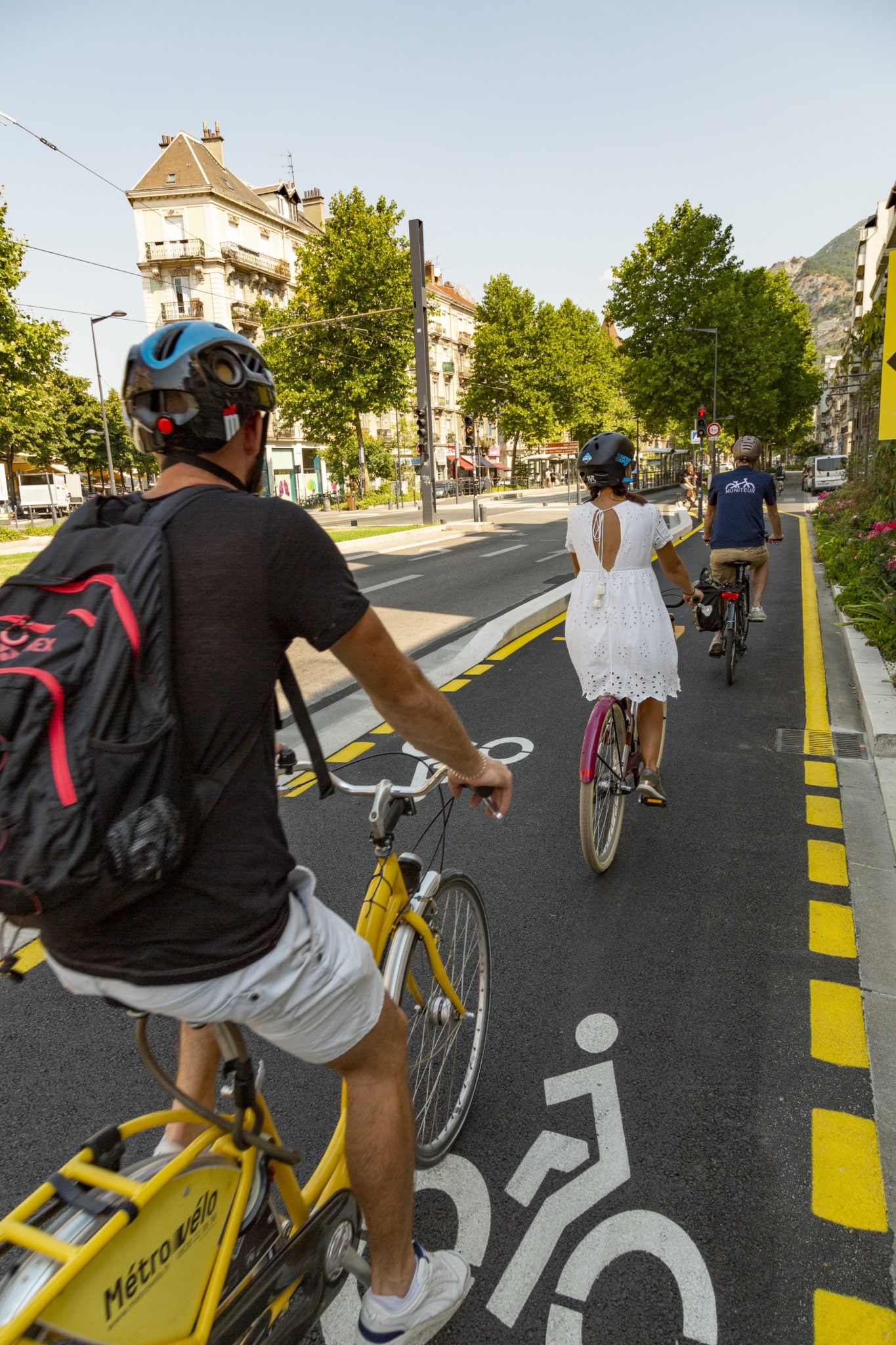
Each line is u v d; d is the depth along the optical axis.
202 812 1.13
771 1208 2.07
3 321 25.20
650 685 3.60
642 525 3.57
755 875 3.73
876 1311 1.81
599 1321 1.81
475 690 6.91
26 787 0.97
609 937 3.29
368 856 3.96
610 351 66.31
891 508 11.17
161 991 1.15
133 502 1.28
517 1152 2.27
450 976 2.20
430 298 66.06
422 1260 1.60
